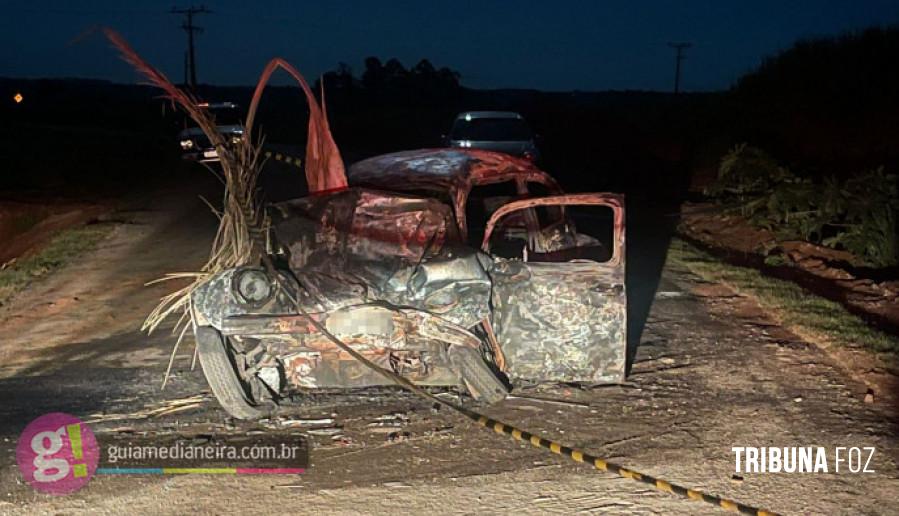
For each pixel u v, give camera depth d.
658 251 13.18
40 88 82.50
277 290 6.19
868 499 5.16
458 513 5.00
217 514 5.03
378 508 5.07
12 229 18.25
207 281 6.34
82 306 10.09
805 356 7.84
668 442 5.98
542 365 6.66
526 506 5.07
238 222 6.57
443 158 7.66
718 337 8.47
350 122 50.22
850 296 10.22
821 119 23.81
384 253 6.45
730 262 12.68
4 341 8.71
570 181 25.20
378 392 6.88
